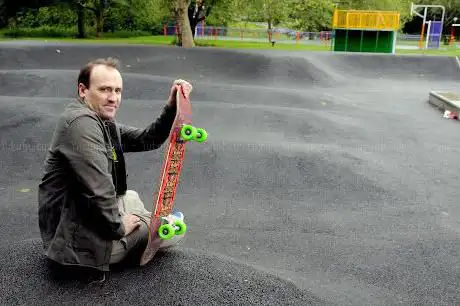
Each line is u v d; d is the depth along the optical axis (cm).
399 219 402
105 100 221
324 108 898
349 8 2698
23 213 388
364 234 371
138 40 2420
